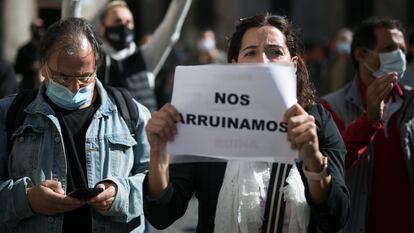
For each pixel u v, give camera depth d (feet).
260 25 11.30
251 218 10.94
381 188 14.76
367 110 13.93
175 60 50.57
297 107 10.03
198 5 78.79
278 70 10.15
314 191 10.50
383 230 14.71
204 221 11.41
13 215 12.05
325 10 82.02
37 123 12.35
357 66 15.92
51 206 11.78
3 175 12.41
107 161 12.44
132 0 78.89
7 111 12.53
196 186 11.54
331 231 10.86
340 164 11.38
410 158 14.78
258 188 11.01
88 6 24.72
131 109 12.89
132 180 12.45
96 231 12.30
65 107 12.44
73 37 12.00
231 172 11.15
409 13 82.28
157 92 44.27
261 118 10.21
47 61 12.09
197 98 10.32
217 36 77.97
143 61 20.74
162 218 10.99
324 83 40.37
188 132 10.37
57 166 12.22
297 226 10.91
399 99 15.12
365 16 82.53
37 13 38.73
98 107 12.63
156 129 10.32
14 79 22.15
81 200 11.80
